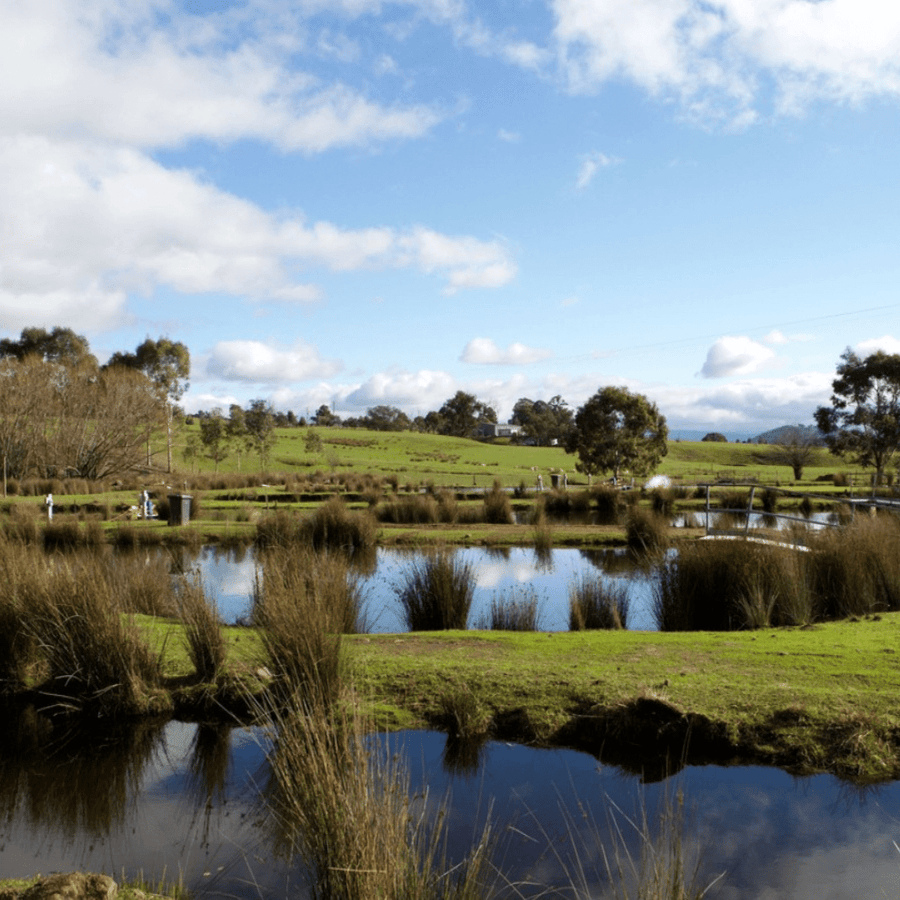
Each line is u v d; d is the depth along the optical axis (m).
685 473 63.38
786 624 9.51
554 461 78.56
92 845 4.41
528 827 4.51
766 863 4.08
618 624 10.13
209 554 17.72
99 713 6.49
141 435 47.97
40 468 43.06
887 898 3.72
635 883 3.85
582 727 5.96
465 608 10.15
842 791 5.00
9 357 46.84
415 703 6.39
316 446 72.00
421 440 100.38
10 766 5.58
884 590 10.09
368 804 3.43
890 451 51.97
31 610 7.15
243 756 5.72
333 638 6.50
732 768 5.39
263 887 3.91
